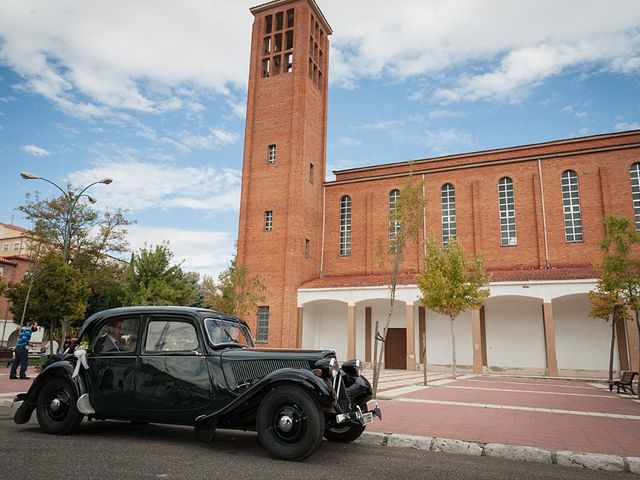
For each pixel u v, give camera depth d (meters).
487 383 20.83
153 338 7.11
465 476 5.40
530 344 29.58
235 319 7.83
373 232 36.00
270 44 39.62
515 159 32.59
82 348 7.52
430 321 32.44
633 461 6.04
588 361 28.20
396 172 37.81
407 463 5.97
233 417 6.56
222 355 6.71
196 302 43.34
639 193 29.56
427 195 34.88
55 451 5.94
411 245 34.41
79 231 38.72
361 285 31.38
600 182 30.34
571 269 28.73
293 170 35.31
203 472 5.08
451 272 23.28
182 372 6.75
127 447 6.33
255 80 38.94
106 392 7.09
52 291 26.06
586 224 30.16
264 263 34.56
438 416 9.66
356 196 37.47
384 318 33.97
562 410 11.39
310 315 35.06
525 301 30.25
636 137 32.62
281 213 35.06
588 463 6.22
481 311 31.22
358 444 7.26
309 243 36.06
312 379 5.92
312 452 5.76
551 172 31.72
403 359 33.00
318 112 39.78
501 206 32.78
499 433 7.82
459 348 31.41
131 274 31.86
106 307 39.81
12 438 6.79
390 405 11.38
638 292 17.83
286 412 5.97
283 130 36.75
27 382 15.06
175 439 7.07
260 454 6.15
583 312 28.92
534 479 5.43
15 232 63.00
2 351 27.95
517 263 31.28
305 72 37.25
